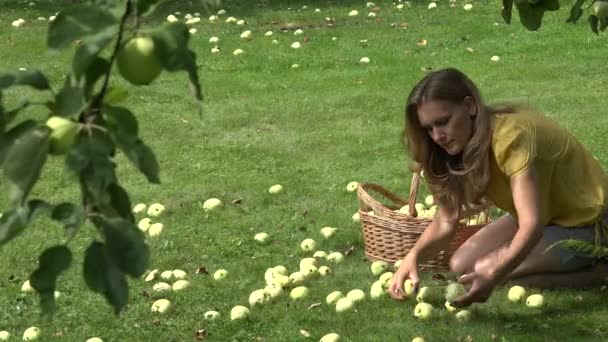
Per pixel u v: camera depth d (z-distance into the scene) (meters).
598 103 12.05
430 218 6.75
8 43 17.25
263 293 6.20
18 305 6.43
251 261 7.21
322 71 14.78
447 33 16.98
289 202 8.77
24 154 1.75
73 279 6.84
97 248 1.77
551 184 5.86
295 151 10.64
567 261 6.03
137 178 9.79
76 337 5.80
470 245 6.35
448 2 20.14
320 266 6.95
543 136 5.56
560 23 16.86
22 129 1.78
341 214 8.30
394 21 18.41
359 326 5.71
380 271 6.73
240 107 12.73
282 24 18.66
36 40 17.47
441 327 5.61
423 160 5.61
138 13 1.83
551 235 6.08
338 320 5.83
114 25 1.77
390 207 7.84
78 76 1.74
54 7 21.25
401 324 5.70
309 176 9.64
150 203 8.98
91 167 1.77
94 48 1.74
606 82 13.17
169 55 1.78
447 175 5.64
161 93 13.52
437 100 5.15
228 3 21.03
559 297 6.05
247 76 14.65
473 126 5.28
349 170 9.75
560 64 14.32
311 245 7.39
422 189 8.91
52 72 14.95
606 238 6.04
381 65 14.98
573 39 15.75
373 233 7.01
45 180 9.80
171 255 7.39
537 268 6.14
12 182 1.75
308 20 18.94
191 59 1.79
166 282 6.78
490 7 18.98
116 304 1.75
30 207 1.83
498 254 6.07
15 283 6.98
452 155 5.54
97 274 1.76
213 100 13.24
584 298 6.04
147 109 12.73
